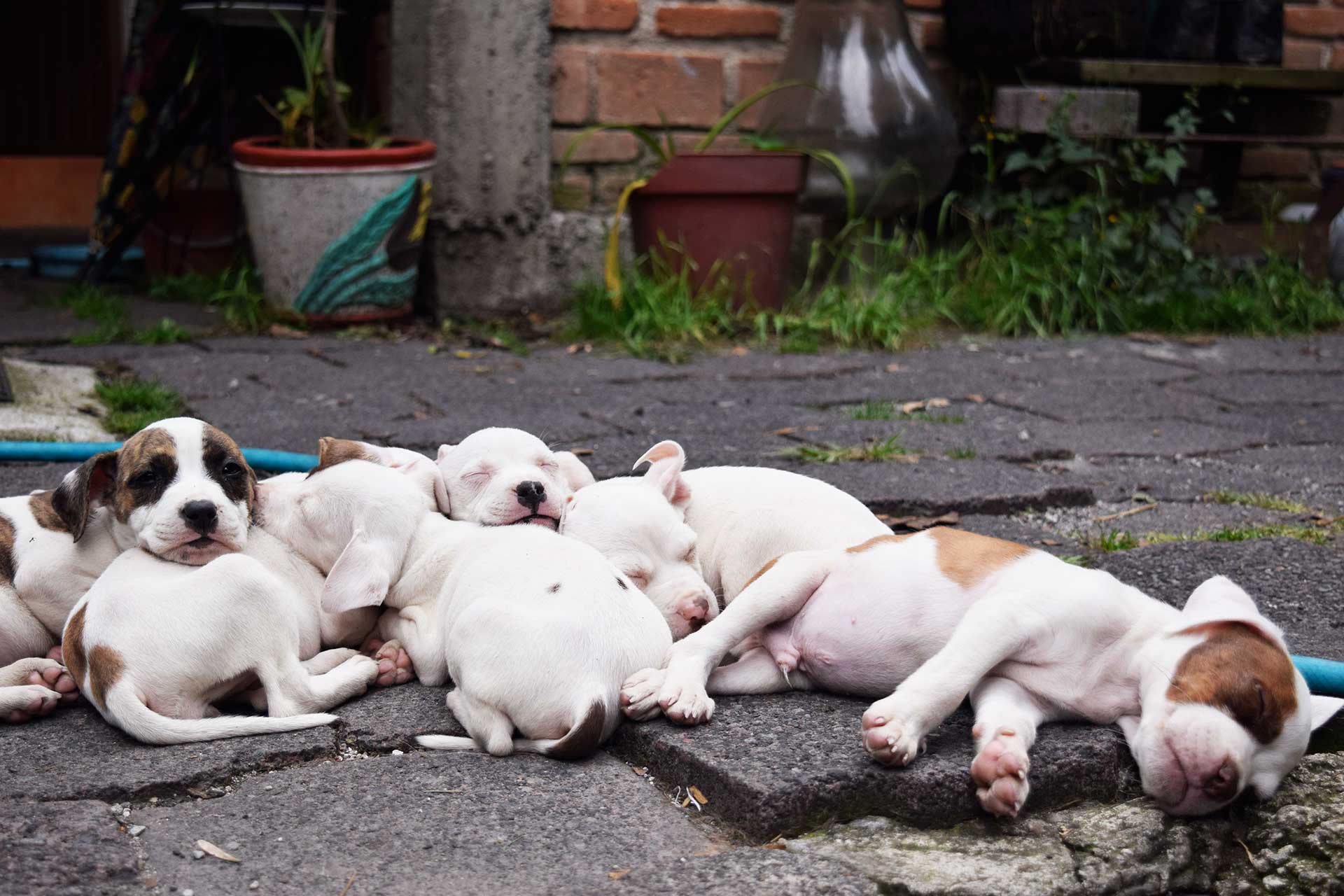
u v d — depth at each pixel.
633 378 4.32
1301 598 3.26
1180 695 2.26
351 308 4.57
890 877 2.02
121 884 1.93
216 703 2.61
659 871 2.00
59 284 4.96
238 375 4.24
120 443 3.80
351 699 2.62
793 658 2.64
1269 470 3.90
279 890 1.93
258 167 4.51
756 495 3.00
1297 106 5.27
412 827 2.12
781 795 2.15
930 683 2.31
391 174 4.52
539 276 4.79
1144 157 5.06
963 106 5.14
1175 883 2.19
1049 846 2.17
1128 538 3.59
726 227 4.66
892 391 4.29
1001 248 5.00
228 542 2.66
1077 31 4.95
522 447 3.06
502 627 2.40
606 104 4.82
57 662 2.66
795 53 4.89
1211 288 4.98
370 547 2.71
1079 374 4.45
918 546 2.63
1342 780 2.36
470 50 4.64
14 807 2.11
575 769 2.35
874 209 4.91
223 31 4.86
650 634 2.54
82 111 5.98
